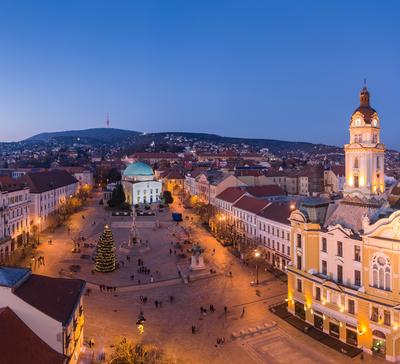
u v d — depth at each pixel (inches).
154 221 6082.7
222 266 3644.2
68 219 6112.2
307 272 2486.5
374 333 2090.3
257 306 2743.6
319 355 2097.7
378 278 2071.9
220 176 6712.6
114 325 2431.1
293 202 4033.0
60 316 1653.5
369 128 3326.8
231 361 2037.4
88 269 3587.6
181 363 2003.0
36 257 3875.5
